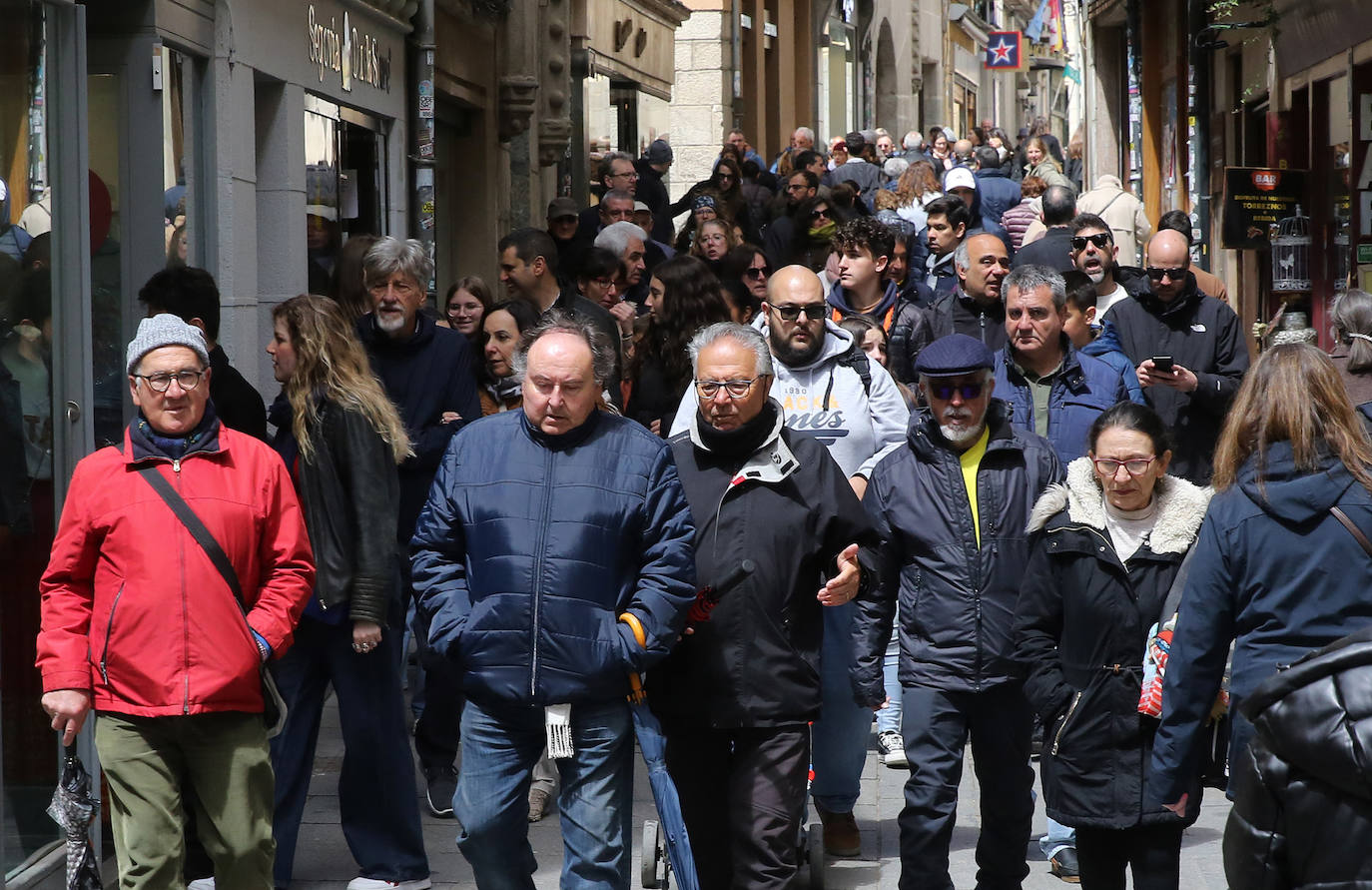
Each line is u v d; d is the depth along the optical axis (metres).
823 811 25.30
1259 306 67.69
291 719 23.61
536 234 32.78
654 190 64.06
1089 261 34.50
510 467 19.31
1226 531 17.27
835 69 144.00
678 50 106.50
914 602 21.78
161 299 24.02
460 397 28.05
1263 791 13.61
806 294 25.25
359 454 22.84
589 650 18.78
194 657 19.09
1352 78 50.06
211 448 19.59
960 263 33.38
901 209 57.53
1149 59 94.44
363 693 23.55
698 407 21.05
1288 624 16.97
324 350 23.02
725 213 56.09
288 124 37.06
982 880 22.06
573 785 19.38
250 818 19.56
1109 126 109.81
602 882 19.41
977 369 21.44
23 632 23.17
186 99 32.22
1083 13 113.81
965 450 21.95
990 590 21.44
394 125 46.44
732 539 20.50
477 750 19.38
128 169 30.42
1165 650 18.50
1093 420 26.72
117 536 19.19
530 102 59.19
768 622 20.39
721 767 21.05
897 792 28.94
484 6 55.84
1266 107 65.75
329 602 22.78
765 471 20.59
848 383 25.55
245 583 19.66
